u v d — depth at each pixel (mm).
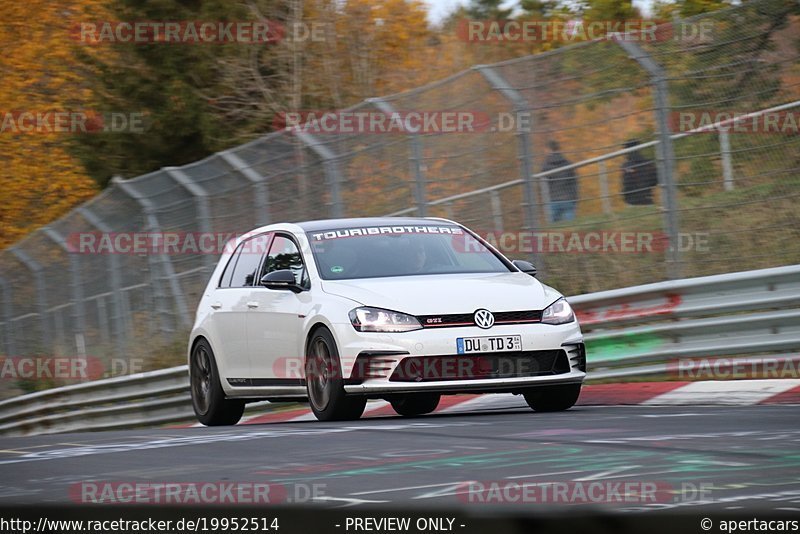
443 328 29406
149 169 103750
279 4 103875
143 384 56781
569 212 42062
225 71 101125
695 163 38906
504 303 30109
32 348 75000
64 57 107938
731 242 38656
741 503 13930
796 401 29141
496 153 43719
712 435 20969
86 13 108562
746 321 35625
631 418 25797
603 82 40656
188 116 100750
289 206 51375
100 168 104312
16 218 108812
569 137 41688
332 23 102750
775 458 17594
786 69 37438
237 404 37062
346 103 103625
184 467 20125
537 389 30312
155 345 60219
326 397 30547
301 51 101000
